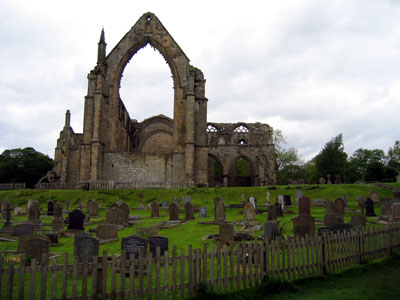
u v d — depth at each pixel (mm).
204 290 7617
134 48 48719
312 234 13789
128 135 60625
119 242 15141
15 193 40188
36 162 79375
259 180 60969
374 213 24406
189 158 45031
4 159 79125
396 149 87750
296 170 81688
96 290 7125
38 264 10812
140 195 38094
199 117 48000
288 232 16844
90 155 45438
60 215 23766
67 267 6992
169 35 48969
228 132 68250
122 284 7102
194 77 47969
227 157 65625
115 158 45906
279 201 28734
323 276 9352
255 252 8508
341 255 10227
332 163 66000
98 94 45844
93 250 10594
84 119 46594
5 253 11586
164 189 41656
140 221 24625
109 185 43750
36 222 22781
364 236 11055
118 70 48031
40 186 46938
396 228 12539
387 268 10461
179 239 15938
